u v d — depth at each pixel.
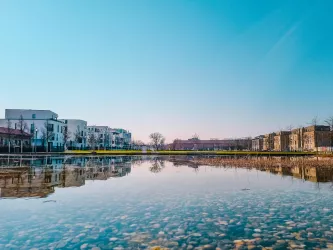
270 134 140.62
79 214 9.86
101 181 18.53
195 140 171.00
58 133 88.50
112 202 11.84
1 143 66.56
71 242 7.24
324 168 29.47
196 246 6.96
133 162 40.31
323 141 103.19
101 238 7.52
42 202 11.77
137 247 6.90
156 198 12.73
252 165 33.75
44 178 19.59
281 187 16.17
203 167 31.27
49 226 8.53
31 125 81.81
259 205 11.36
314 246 6.94
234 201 12.13
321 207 10.99
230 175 22.61
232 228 8.34
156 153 71.94
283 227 8.41
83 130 110.50
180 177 21.22
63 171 24.77
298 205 11.35
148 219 9.28
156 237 7.59
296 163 36.28
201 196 13.27
